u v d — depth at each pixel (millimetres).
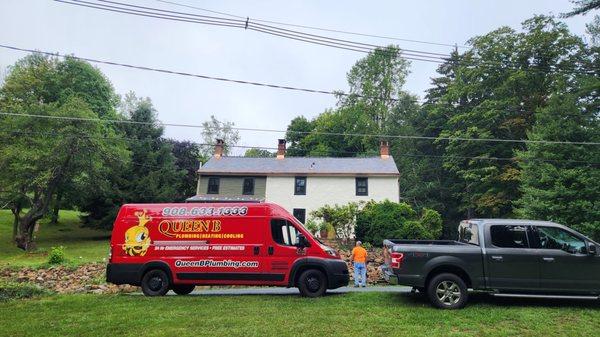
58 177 30500
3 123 29859
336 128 54281
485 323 7605
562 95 28172
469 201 39531
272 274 11422
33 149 29312
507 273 9102
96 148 31031
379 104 51406
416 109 50094
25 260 24094
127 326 7359
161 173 38938
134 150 38625
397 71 51469
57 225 42719
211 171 34031
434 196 43781
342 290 13180
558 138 25344
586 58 30094
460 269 9336
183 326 7352
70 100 33250
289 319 7867
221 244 11719
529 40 33969
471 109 41000
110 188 35875
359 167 34344
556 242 9250
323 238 24922
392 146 48969
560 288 8961
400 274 9328
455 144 39562
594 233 22094
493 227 9500
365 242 22938
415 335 6691
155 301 10094
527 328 7262
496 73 37312
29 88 42688
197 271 11617
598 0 21641
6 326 7418
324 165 35188
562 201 23406
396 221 22938
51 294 11773
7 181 29359
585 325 7461
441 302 9016
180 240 11844
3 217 44875
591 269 8977
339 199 32781
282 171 33812
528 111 34938
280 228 11766
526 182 26875
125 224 12094
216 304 9594
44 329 7180
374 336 6652
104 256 26031
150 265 11734
